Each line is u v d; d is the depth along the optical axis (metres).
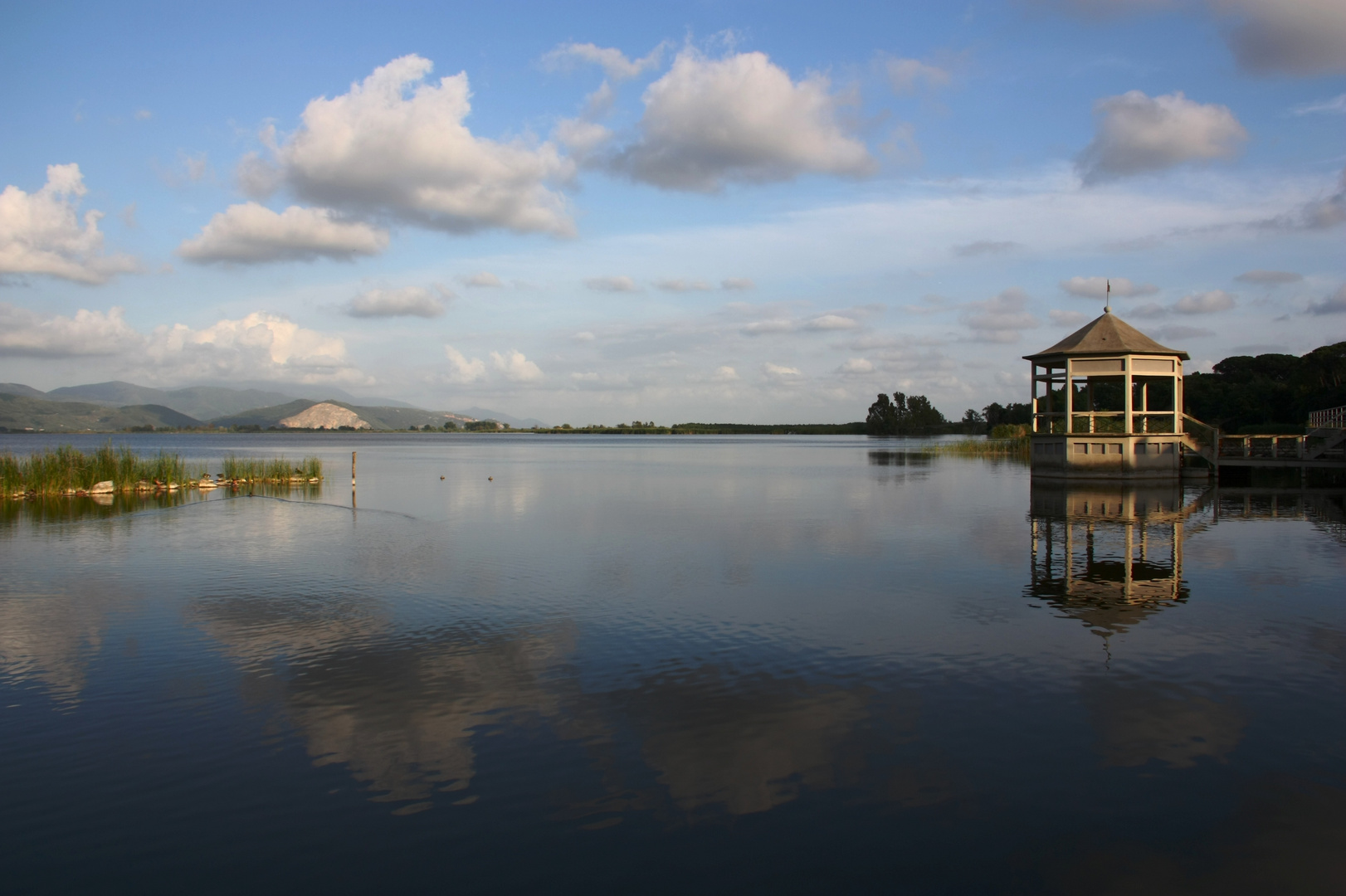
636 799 8.17
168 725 10.11
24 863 7.16
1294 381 75.81
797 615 15.38
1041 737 9.58
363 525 29.31
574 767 8.91
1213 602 16.14
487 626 14.66
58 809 8.09
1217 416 85.31
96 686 11.54
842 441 192.38
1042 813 7.85
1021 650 12.94
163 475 45.28
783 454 104.62
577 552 23.05
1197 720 10.03
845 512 32.94
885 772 8.72
